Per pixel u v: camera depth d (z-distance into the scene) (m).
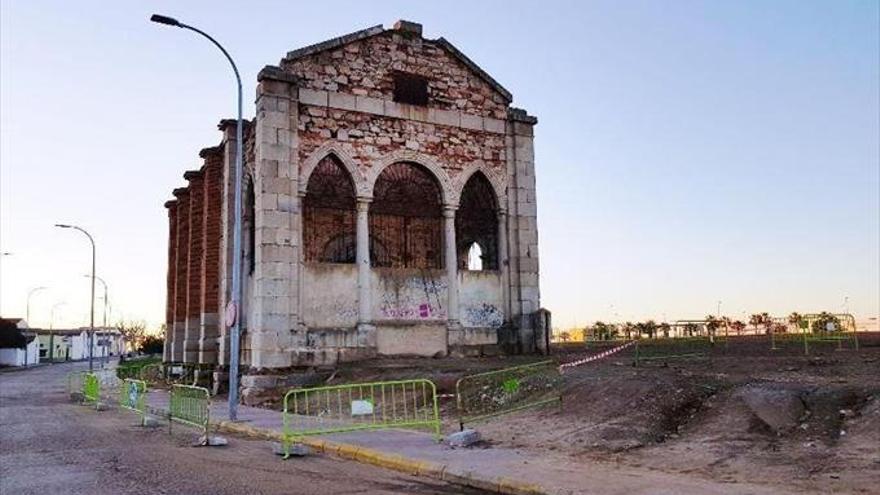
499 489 9.20
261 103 24.64
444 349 26.81
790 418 11.41
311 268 25.00
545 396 15.95
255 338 23.91
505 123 29.59
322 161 25.88
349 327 25.31
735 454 10.15
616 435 11.98
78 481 10.19
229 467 11.32
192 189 36.56
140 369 42.91
